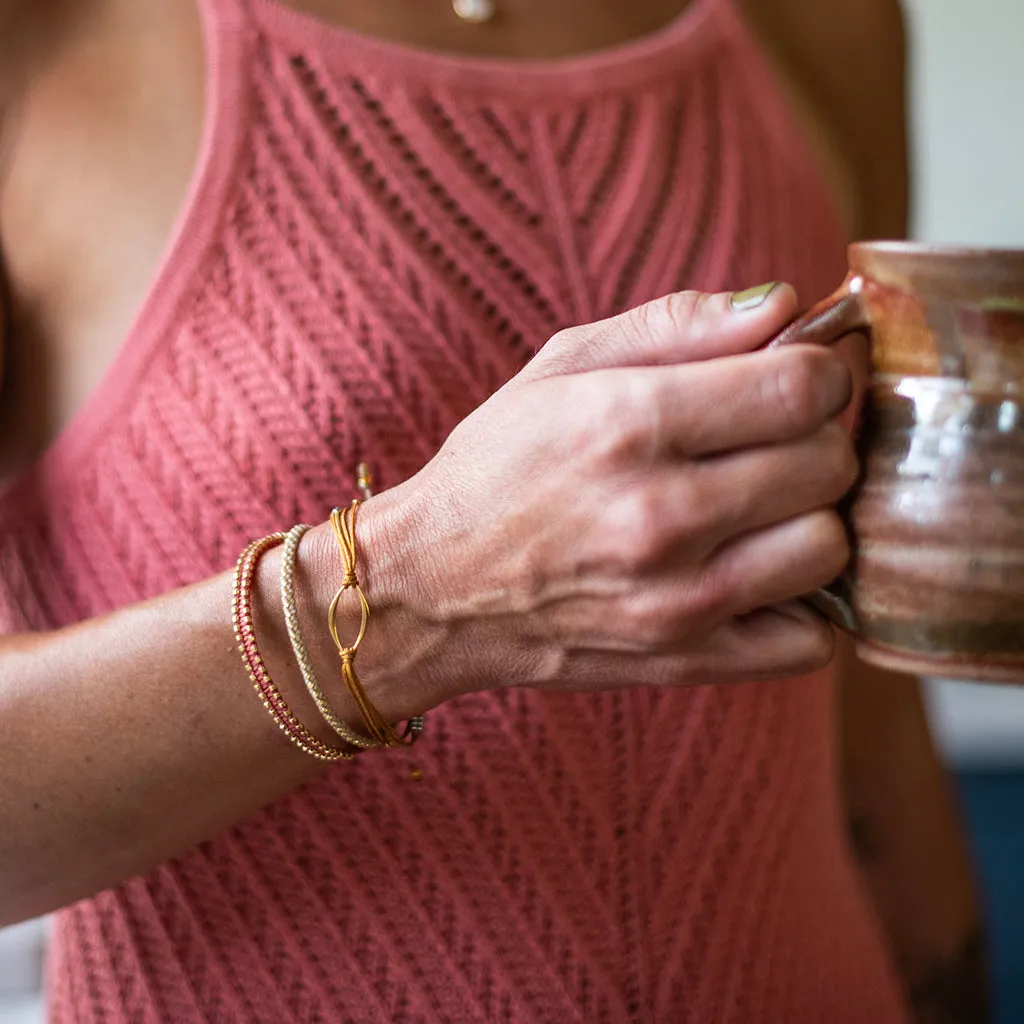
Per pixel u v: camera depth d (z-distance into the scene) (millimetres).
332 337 539
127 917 556
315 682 492
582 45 581
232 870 548
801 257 602
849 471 450
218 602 503
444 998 542
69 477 552
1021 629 446
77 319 553
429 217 549
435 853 542
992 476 442
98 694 507
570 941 545
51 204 555
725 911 567
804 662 477
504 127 562
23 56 549
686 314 459
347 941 544
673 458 449
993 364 442
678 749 562
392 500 484
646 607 462
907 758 688
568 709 547
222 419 538
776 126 603
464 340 547
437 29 564
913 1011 697
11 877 520
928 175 1319
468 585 475
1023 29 1253
